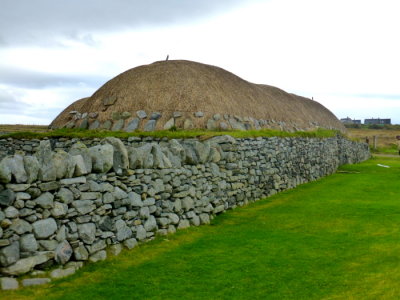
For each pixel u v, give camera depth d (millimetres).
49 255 6770
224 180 13109
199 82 23359
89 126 22078
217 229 10781
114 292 6523
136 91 22719
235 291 6648
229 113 22453
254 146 15484
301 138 20344
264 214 12641
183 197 10766
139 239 8984
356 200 14445
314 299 6266
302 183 20000
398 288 6355
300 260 8086
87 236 7543
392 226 10422
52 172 6918
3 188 6176
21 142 17859
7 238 6211
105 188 8078
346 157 29938
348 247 8812
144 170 9320
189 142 12141
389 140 61625
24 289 6188
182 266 7773
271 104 28297
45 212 6797
